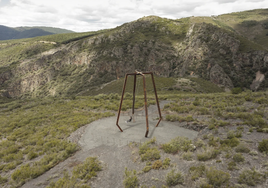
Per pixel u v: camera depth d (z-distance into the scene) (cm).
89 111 2234
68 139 1320
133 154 940
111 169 828
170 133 1169
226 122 1174
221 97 2214
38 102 3338
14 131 1788
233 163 690
